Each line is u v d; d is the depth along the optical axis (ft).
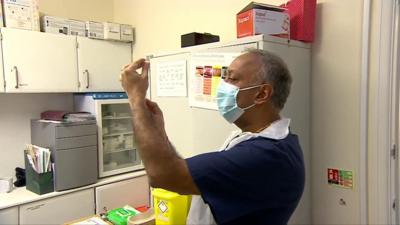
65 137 8.30
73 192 8.47
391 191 5.39
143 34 10.16
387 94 5.28
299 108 5.81
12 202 7.51
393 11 5.24
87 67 9.29
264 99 3.12
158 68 7.16
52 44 8.52
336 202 5.89
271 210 2.77
